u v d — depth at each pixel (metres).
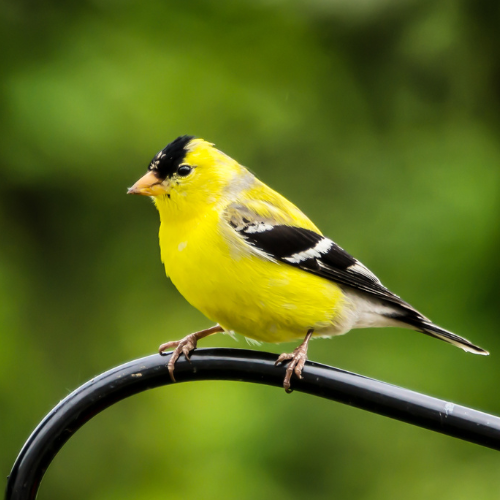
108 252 12.36
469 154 12.53
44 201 12.02
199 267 6.54
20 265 11.71
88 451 11.39
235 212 6.71
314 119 12.96
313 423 10.85
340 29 13.21
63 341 11.90
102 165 11.80
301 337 6.97
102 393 5.45
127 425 11.46
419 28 13.01
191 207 6.71
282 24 13.07
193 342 7.04
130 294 12.38
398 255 11.59
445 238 11.47
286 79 12.97
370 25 13.12
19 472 5.23
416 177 12.41
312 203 12.55
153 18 12.69
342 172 12.73
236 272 6.50
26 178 11.71
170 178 6.77
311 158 12.78
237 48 12.97
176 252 6.67
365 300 7.23
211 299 6.59
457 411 4.99
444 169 12.34
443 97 13.27
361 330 11.26
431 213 11.77
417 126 13.22
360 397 5.28
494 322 11.12
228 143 12.39
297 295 6.63
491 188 11.80
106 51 12.16
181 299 12.41
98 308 12.20
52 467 11.34
